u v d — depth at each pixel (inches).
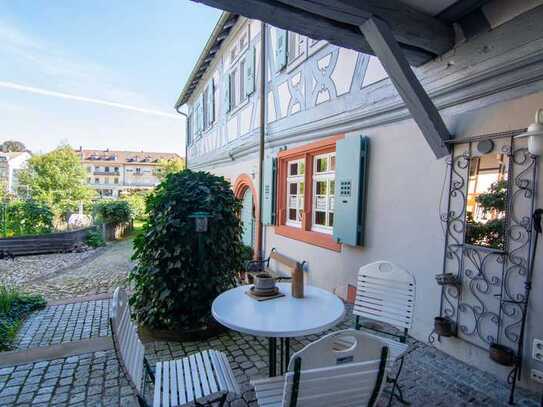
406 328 92.8
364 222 157.0
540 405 88.0
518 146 95.9
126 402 90.2
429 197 124.4
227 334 138.3
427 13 105.9
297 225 230.2
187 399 66.4
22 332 140.2
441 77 118.2
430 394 93.9
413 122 131.3
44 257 346.0
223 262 147.6
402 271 97.2
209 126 437.7
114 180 1846.7
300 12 95.8
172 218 136.4
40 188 672.4
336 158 169.5
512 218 97.6
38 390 96.0
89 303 182.1
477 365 108.0
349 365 53.9
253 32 282.7
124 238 526.9
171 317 133.8
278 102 242.2
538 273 91.6
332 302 90.9
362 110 156.9
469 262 109.8
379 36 96.9
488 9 101.0
